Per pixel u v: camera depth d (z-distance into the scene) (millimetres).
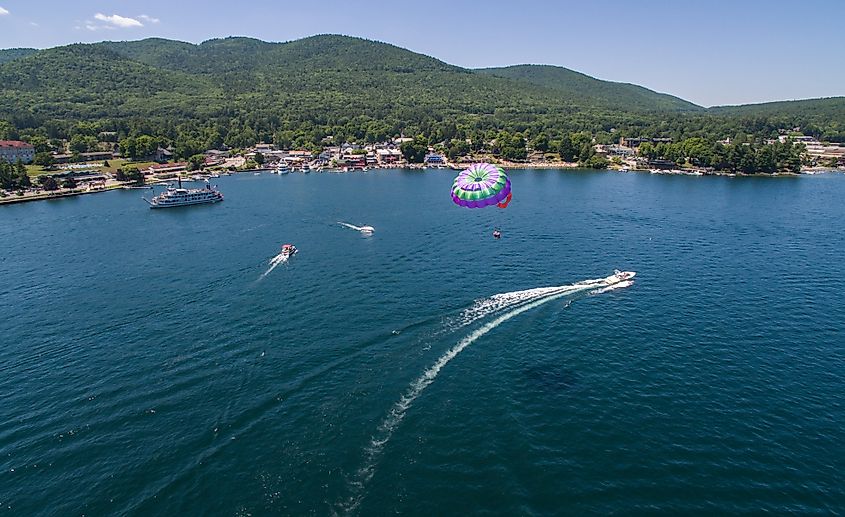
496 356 77625
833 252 136750
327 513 48719
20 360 78500
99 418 63406
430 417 62906
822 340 83188
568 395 67688
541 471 53938
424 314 92875
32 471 54812
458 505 49531
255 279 114375
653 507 49219
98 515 49031
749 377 72125
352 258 130375
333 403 65625
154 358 77938
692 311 95188
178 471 54312
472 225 169000
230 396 67375
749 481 52406
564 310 95062
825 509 48750
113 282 114000
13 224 180000
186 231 166000
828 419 62375
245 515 48656
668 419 62656
